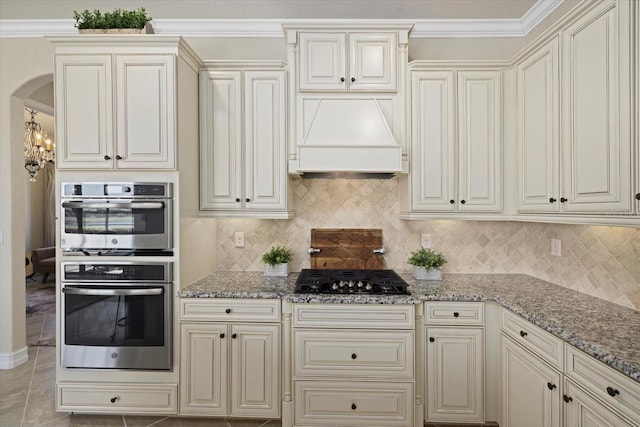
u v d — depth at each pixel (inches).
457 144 102.7
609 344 57.1
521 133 95.5
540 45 85.8
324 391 89.7
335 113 102.8
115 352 92.2
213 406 92.7
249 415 92.4
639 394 48.3
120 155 92.0
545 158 84.3
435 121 103.1
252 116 104.3
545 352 69.5
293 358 90.1
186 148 97.3
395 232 118.0
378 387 89.0
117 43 91.8
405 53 103.4
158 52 91.8
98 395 93.5
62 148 92.2
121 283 92.2
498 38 117.5
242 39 120.0
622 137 60.9
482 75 102.2
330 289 94.7
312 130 101.3
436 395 90.5
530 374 74.7
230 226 119.9
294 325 89.9
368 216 118.2
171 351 92.7
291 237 119.0
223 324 92.5
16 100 125.3
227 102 104.7
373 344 88.9
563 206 77.4
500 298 86.9
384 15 113.5
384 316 88.9
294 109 103.9
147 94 91.8
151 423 94.8
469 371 90.2
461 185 102.9
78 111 92.2
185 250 96.6
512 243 117.0
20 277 128.1
